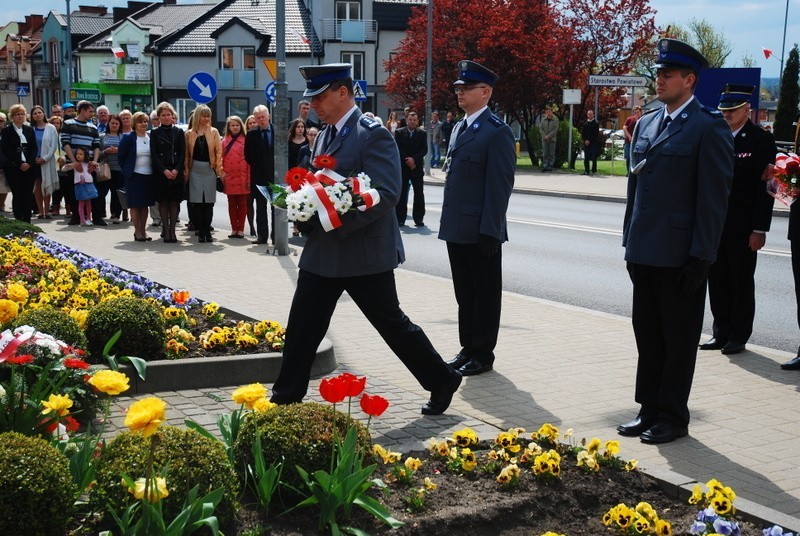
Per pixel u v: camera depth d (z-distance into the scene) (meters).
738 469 5.41
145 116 15.03
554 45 45.06
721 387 7.21
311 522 4.03
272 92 24.16
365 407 3.99
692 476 5.29
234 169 15.45
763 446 5.82
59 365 5.08
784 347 8.90
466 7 46.66
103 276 10.07
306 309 5.88
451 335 8.82
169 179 14.92
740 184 8.12
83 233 16.33
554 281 12.55
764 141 8.05
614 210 22.72
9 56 101.62
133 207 15.16
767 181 7.99
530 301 10.73
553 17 46.59
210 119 15.16
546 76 44.66
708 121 5.80
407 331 6.07
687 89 5.91
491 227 7.25
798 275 8.16
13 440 3.72
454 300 10.62
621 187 28.77
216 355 7.05
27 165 16.75
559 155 39.06
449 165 7.59
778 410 6.60
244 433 4.33
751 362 8.04
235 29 64.62
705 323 10.05
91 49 76.50
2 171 18.06
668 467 5.43
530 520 4.29
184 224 18.38
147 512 3.53
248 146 15.10
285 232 13.94
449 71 48.00
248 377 6.82
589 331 9.07
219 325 8.23
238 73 65.00
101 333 6.67
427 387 6.21
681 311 5.89
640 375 6.11
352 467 4.11
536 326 9.29
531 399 6.76
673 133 5.89
